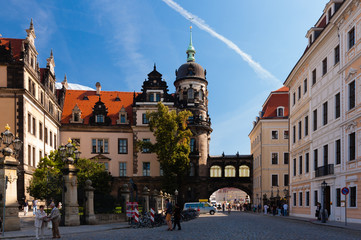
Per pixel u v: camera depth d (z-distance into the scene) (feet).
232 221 112.06
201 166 266.98
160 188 228.02
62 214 87.20
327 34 115.75
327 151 117.39
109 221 100.89
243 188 284.20
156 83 245.86
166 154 214.90
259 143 257.75
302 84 147.13
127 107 255.70
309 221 106.52
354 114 96.63
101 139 242.17
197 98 271.90
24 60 171.42
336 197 108.17
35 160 181.16
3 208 64.75
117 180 237.66
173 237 61.93
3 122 164.66
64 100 254.68
